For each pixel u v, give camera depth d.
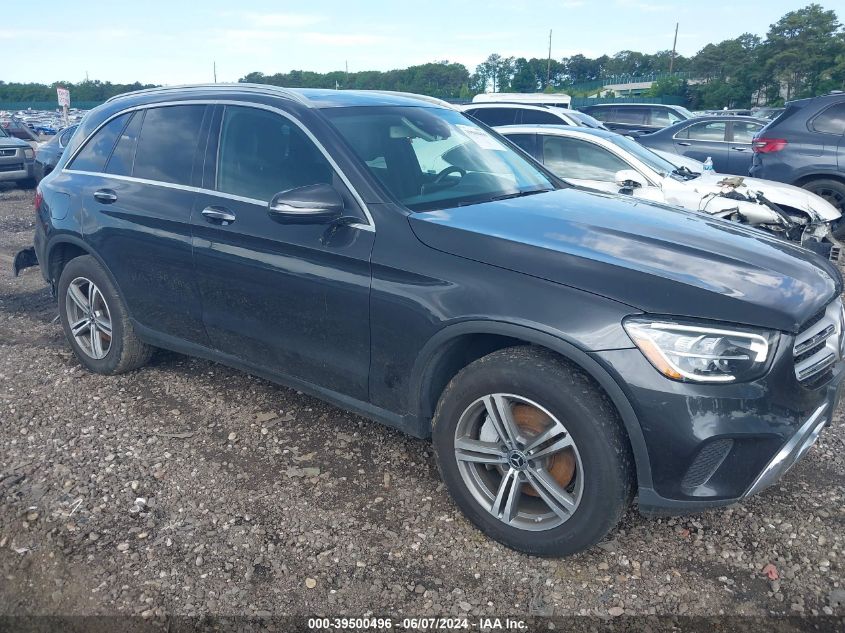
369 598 2.59
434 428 2.94
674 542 2.89
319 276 3.13
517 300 2.60
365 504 3.14
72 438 3.71
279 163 3.40
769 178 8.80
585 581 2.67
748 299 2.47
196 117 3.80
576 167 7.12
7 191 13.33
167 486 3.28
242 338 3.59
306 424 3.86
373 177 3.13
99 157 4.26
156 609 2.52
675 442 2.39
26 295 6.41
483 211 3.13
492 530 2.85
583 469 2.55
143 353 4.37
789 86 65.81
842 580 2.67
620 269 2.57
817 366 2.67
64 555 2.80
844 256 7.57
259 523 3.01
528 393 2.61
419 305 2.83
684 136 12.52
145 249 3.87
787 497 3.19
